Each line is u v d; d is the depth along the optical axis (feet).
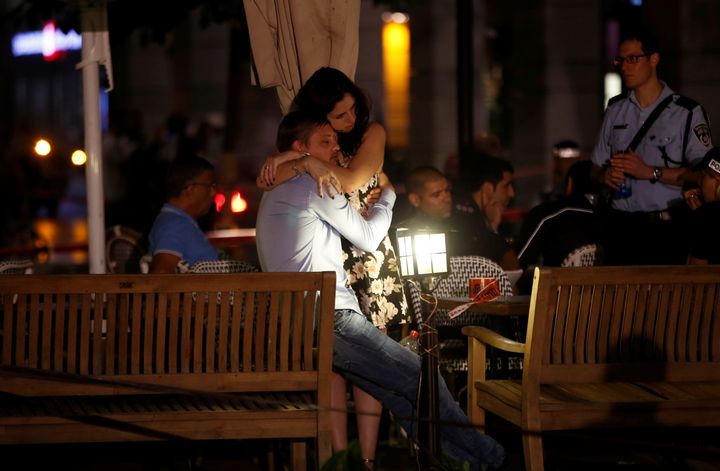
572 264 43.24
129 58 145.79
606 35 121.39
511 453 39.63
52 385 30.81
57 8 73.10
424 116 133.39
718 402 32.19
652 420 32.07
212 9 73.87
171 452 40.01
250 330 31.73
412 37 133.59
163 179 79.71
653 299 32.50
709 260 36.55
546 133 121.49
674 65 105.91
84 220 129.29
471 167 51.29
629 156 42.09
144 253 54.39
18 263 41.39
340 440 35.24
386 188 35.94
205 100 147.02
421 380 33.17
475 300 36.81
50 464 39.34
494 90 127.85
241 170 141.18
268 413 31.35
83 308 30.91
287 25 38.81
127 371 31.71
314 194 32.99
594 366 32.14
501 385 34.88
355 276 35.45
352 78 38.86
